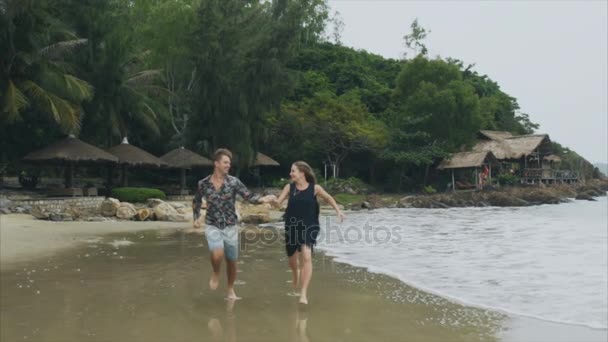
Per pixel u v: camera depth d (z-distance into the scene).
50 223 15.98
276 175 42.81
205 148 34.41
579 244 12.09
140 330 4.60
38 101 21.67
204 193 5.70
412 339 4.47
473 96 49.25
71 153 21.94
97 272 7.63
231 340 4.32
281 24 33.91
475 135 52.81
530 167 54.88
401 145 46.25
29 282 6.84
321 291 6.49
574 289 6.79
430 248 11.35
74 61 26.89
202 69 33.12
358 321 5.03
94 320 4.92
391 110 52.66
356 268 8.43
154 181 38.41
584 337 4.61
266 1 37.50
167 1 35.88
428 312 5.45
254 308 5.48
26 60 20.70
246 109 33.19
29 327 4.67
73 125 22.17
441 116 48.12
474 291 6.60
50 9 25.08
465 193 40.88
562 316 5.34
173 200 28.52
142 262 8.65
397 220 21.75
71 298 5.87
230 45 33.47
